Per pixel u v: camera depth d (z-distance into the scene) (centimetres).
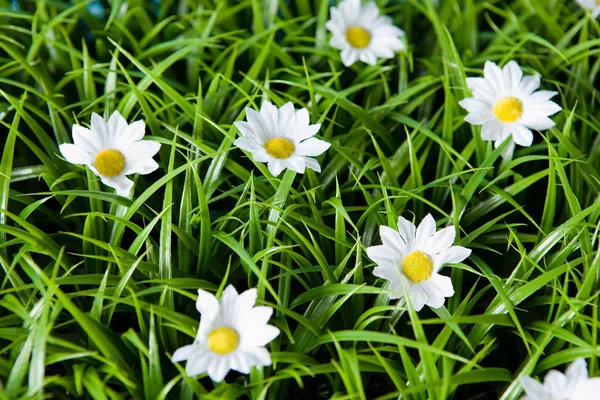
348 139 53
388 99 55
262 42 57
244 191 48
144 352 43
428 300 46
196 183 49
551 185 48
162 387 43
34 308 45
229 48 55
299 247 50
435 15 56
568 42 58
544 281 45
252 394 44
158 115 54
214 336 43
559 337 45
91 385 43
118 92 55
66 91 56
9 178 48
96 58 59
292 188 49
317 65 58
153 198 51
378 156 53
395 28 57
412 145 51
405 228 46
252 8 60
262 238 47
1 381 45
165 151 52
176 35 59
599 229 49
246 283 51
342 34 56
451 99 52
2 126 55
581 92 56
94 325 43
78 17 59
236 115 54
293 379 47
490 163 51
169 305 46
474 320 44
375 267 47
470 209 52
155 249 49
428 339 49
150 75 51
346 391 45
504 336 48
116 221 48
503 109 51
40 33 54
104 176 47
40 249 46
